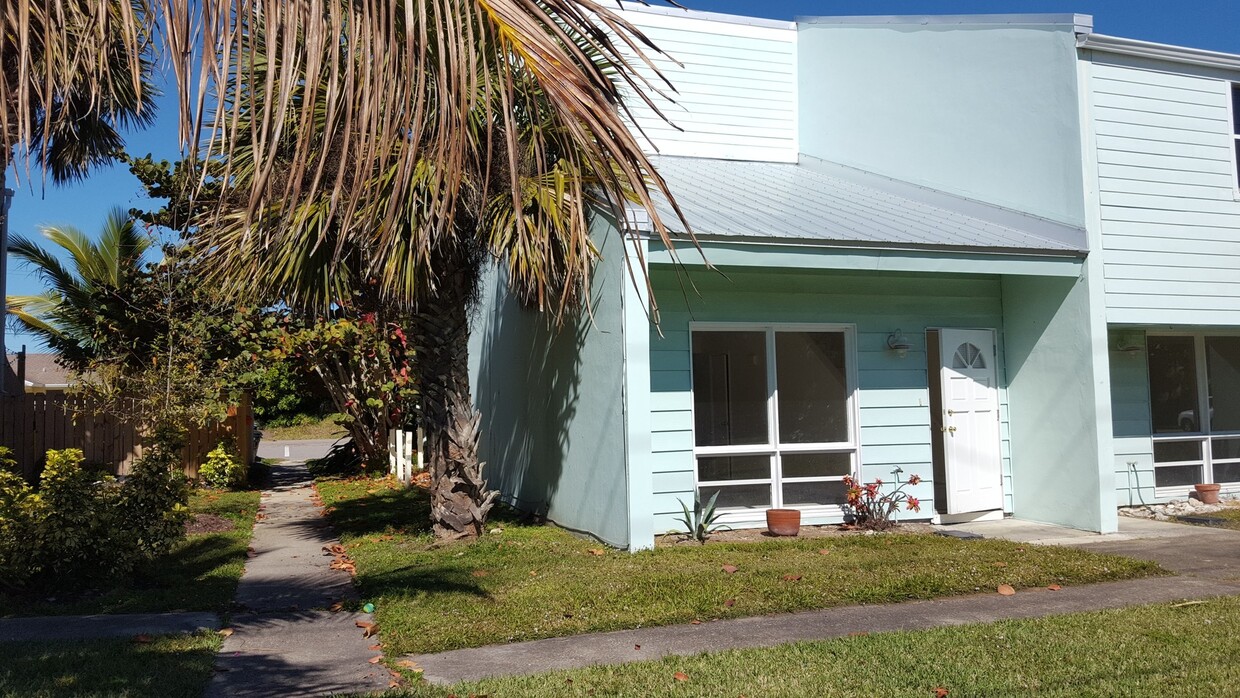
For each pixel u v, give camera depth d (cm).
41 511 714
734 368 1018
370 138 192
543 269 807
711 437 1001
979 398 1112
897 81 1252
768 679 497
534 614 640
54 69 244
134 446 1530
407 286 791
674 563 809
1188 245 1079
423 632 602
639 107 1387
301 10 190
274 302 902
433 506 966
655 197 1029
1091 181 1016
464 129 199
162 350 1459
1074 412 1034
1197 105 1105
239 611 673
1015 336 1118
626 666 525
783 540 932
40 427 1480
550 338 1098
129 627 614
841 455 1052
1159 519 1141
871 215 1070
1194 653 538
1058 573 766
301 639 597
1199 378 1302
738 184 1230
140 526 764
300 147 187
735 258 891
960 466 1084
